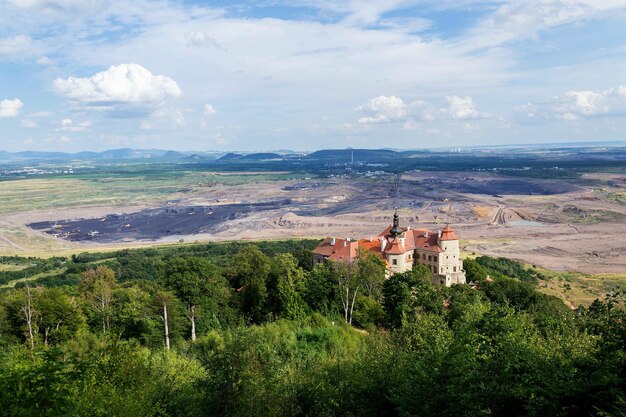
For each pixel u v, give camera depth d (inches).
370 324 3789.4
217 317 3880.4
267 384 1740.9
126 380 1573.6
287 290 3806.6
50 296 3622.0
